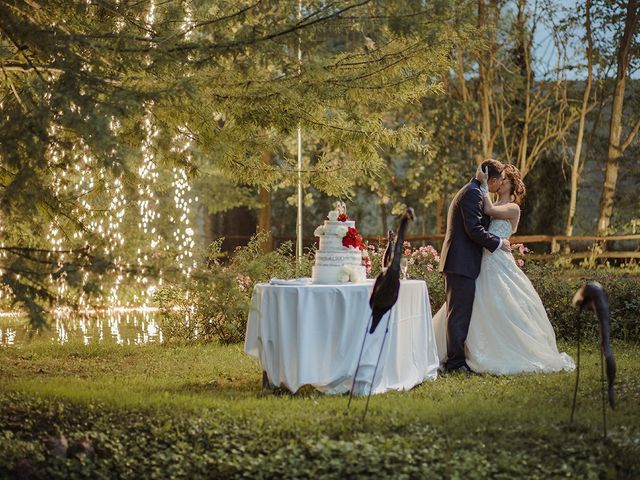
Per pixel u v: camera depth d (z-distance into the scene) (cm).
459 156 2312
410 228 2697
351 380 706
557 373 802
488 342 819
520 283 827
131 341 1104
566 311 1071
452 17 770
